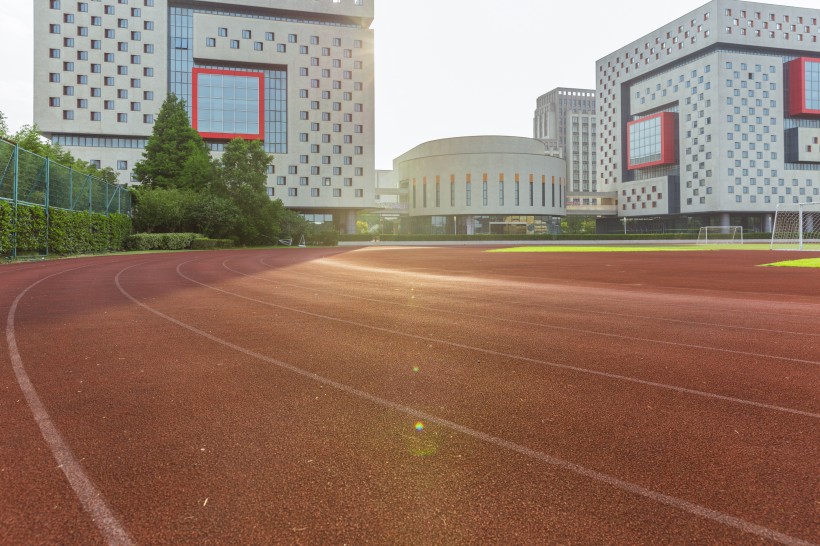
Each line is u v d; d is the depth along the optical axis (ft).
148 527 8.14
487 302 35.94
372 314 30.48
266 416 13.26
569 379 16.75
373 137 276.62
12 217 77.71
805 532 8.00
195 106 252.42
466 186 321.11
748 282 50.55
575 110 574.97
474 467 10.31
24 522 8.26
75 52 239.91
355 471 10.13
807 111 321.93
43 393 15.11
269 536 7.90
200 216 168.04
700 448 11.22
